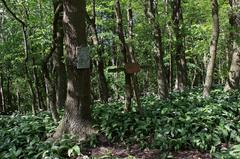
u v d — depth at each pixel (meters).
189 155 9.29
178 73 21.08
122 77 18.98
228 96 14.16
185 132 9.95
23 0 17.58
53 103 11.69
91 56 14.02
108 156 9.02
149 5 15.51
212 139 9.59
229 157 8.19
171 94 16.77
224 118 10.71
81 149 9.62
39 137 10.59
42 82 27.17
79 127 10.16
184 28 20.00
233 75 16.55
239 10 15.78
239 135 9.95
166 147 9.53
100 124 10.79
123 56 11.14
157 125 10.45
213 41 14.09
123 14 21.78
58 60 14.97
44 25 19.47
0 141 10.33
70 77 10.23
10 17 23.92
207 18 21.81
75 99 10.20
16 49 24.27
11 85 36.47
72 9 9.98
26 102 34.56
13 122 12.48
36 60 21.09
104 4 20.09
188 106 12.54
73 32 10.02
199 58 30.94
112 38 16.69
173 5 19.92
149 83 31.58
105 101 16.03
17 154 9.44
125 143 10.07
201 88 19.56
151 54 22.17
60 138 9.99
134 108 11.93
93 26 15.37
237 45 16.44
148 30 17.56
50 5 19.20
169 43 21.45
